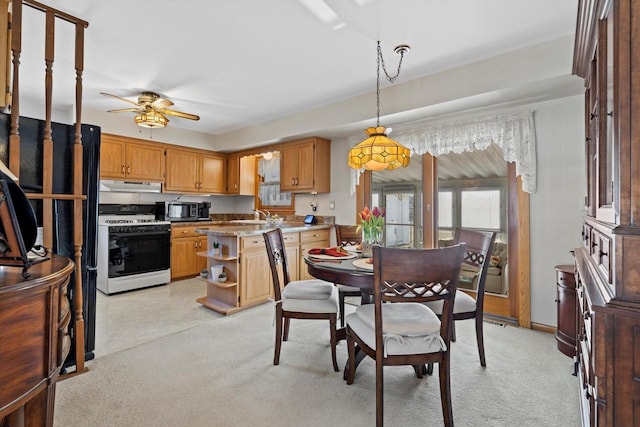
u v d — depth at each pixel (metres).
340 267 2.09
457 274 1.62
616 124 1.01
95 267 2.36
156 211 5.14
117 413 1.73
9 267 1.20
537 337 2.77
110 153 4.35
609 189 1.25
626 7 0.97
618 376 0.94
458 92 2.85
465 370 2.20
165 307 3.59
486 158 3.32
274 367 2.24
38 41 2.50
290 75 3.07
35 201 2.03
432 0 1.97
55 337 1.16
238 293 3.42
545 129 2.92
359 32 2.32
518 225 3.06
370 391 1.96
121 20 2.19
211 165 5.54
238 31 2.32
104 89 3.45
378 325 1.60
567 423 1.66
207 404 1.82
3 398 0.94
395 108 3.27
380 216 2.58
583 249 2.12
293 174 4.70
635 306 0.93
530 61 2.49
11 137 1.81
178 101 3.84
